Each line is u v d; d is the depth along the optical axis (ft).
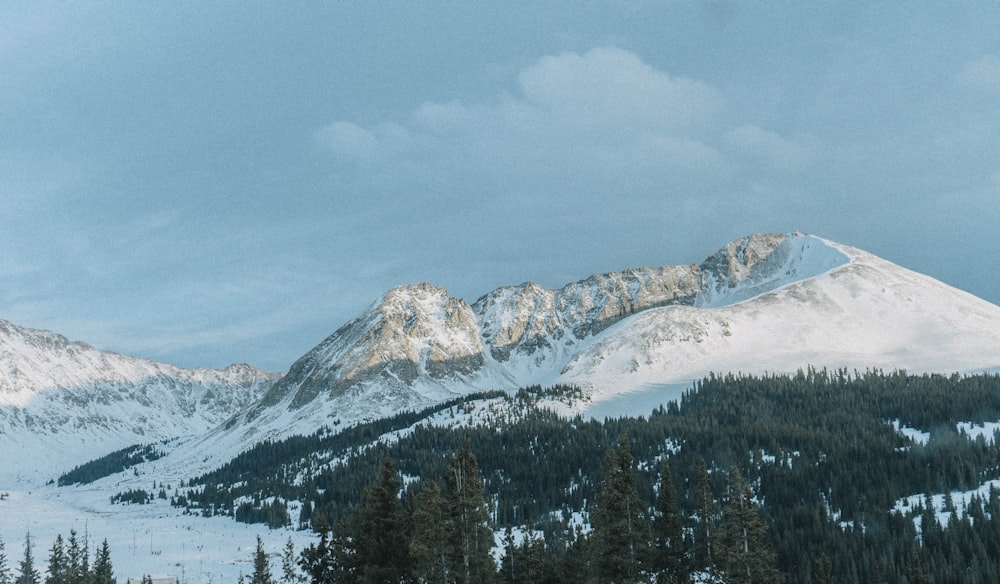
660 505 273.54
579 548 302.66
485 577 245.24
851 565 503.61
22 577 609.42
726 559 254.47
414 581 248.32
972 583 464.65
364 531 260.42
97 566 565.12
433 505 244.22
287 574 442.91
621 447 267.39
